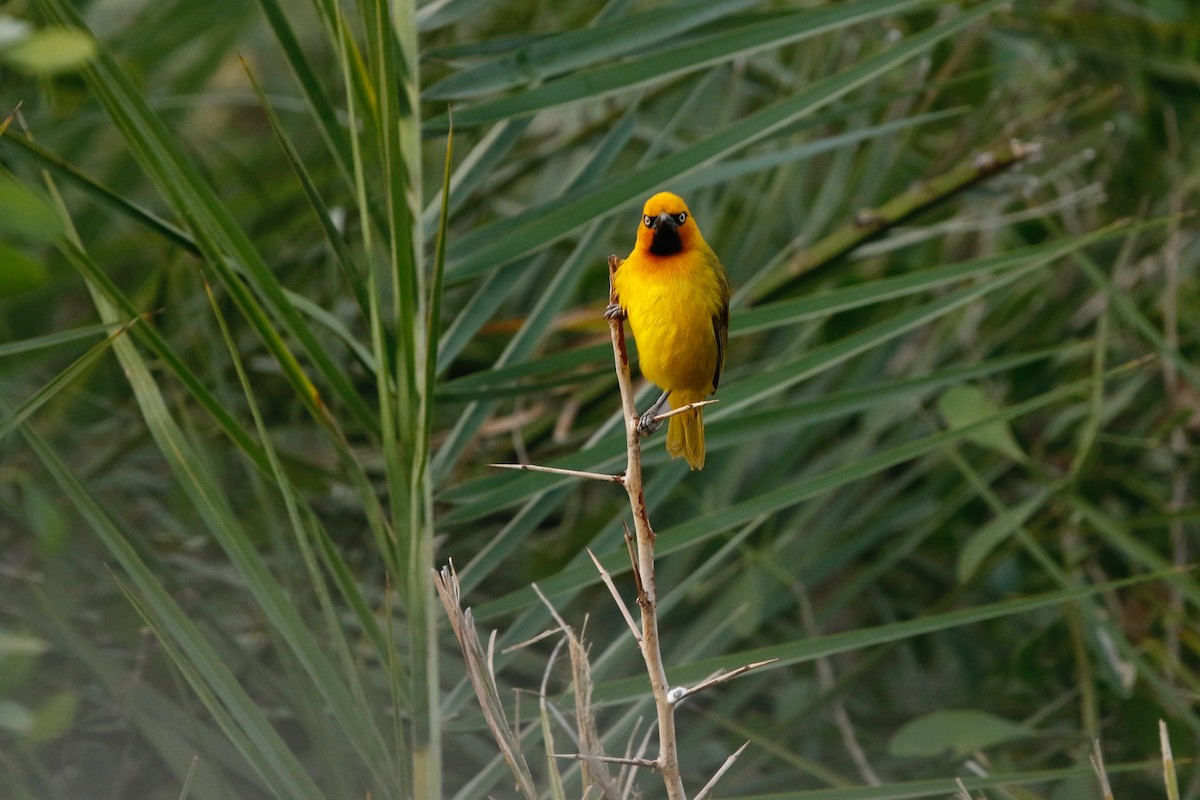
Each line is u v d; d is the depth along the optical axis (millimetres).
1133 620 12734
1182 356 13391
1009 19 14234
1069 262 14008
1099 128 14406
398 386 7312
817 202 13008
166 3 12344
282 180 12711
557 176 13734
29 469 10297
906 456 8195
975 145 13469
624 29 8734
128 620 9781
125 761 9430
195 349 11352
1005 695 12305
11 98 10852
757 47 8664
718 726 11062
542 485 8164
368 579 11289
